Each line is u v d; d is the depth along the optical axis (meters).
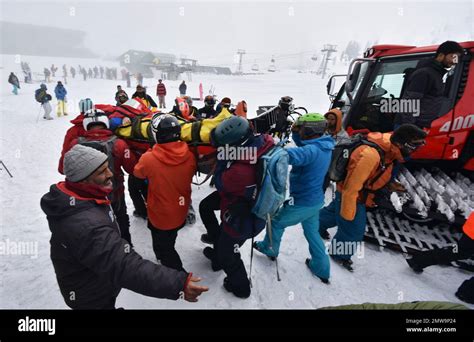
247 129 1.93
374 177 2.51
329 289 2.63
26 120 10.45
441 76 2.95
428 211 2.92
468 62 3.08
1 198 4.37
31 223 3.69
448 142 3.18
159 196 2.14
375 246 3.25
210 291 2.55
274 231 2.76
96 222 1.26
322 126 2.27
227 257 2.29
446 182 3.33
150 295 1.28
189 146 2.34
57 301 2.39
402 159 2.46
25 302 2.37
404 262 3.00
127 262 1.25
